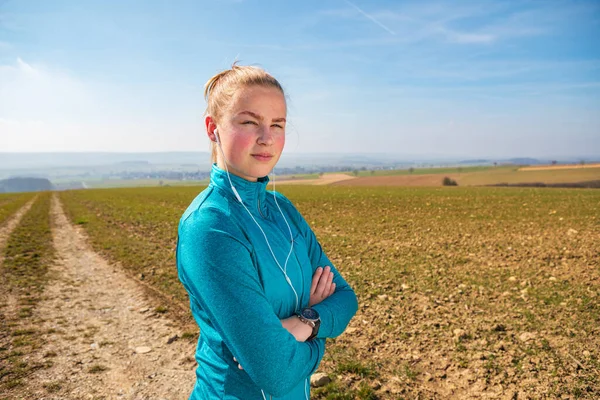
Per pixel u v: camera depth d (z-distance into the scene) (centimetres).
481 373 460
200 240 128
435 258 1080
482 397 417
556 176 10012
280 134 142
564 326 580
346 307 166
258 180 148
